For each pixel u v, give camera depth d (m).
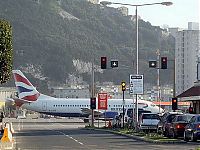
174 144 96.12
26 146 93.62
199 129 97.81
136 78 136.12
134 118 153.88
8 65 94.81
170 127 111.06
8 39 94.31
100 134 142.62
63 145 95.94
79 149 85.50
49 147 90.75
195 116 100.81
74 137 126.06
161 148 85.50
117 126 178.25
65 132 156.00
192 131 99.12
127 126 162.00
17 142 105.88
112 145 95.06
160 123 124.81
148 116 138.88
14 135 136.62
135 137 119.50
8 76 95.44
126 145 94.69
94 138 121.12
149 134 123.75
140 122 138.38
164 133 116.81
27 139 117.31
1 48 93.38
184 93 165.75
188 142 100.12
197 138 98.25
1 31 93.75
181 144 95.75
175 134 108.44
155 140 103.50
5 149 86.88
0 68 94.06
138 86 136.25
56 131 163.75
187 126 102.06
